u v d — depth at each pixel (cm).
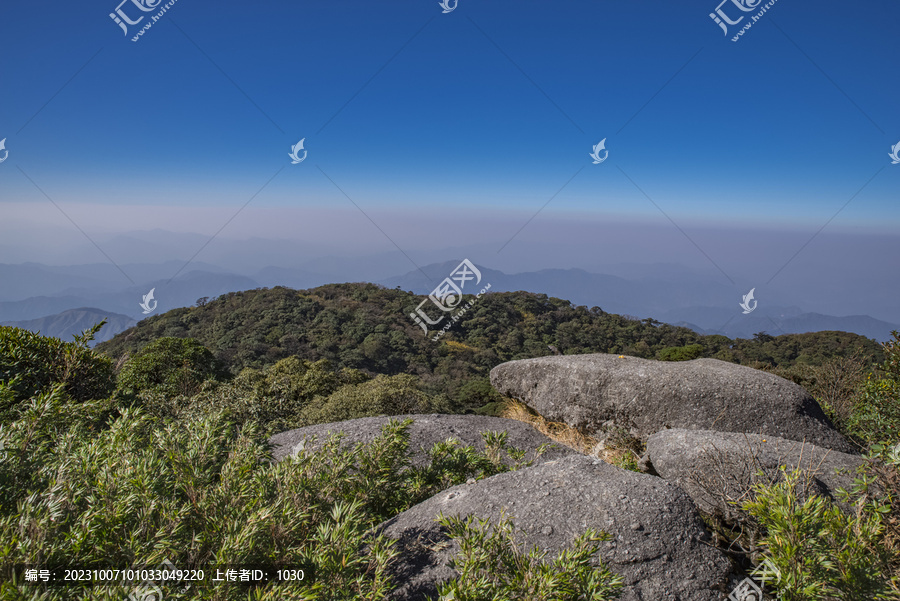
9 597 143
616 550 252
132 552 169
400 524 290
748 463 358
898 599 183
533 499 290
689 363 694
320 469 261
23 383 508
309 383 1053
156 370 967
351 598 178
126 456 218
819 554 188
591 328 5359
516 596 176
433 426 641
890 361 546
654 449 425
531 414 792
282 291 5288
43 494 184
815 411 585
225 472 228
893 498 251
